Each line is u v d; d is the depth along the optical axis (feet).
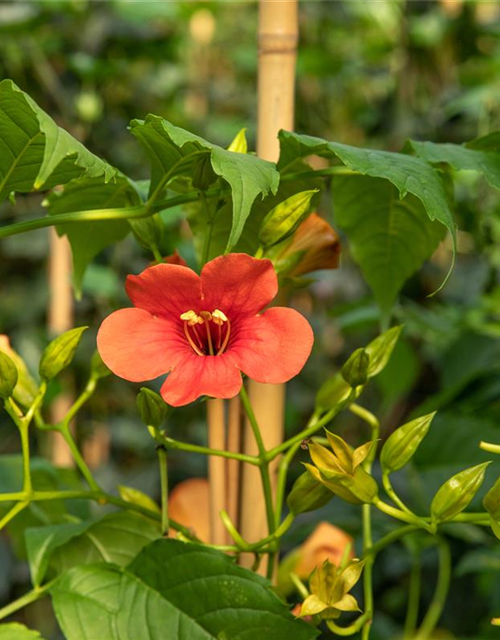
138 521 2.28
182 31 5.56
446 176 2.29
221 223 2.26
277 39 2.27
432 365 3.93
